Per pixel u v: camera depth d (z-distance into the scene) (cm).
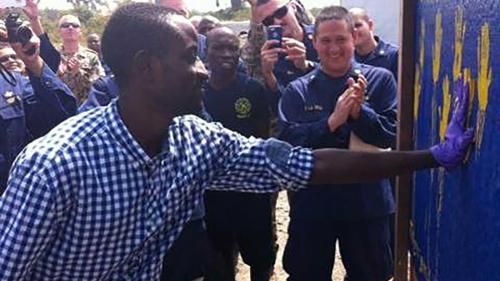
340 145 288
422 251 216
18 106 354
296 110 307
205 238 306
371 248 310
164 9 151
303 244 314
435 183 192
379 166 170
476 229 138
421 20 224
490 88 127
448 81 172
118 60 148
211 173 165
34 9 441
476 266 137
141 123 150
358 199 300
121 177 146
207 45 362
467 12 149
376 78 305
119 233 148
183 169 157
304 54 402
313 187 303
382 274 314
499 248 118
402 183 243
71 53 588
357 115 281
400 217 246
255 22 458
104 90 334
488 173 128
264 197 368
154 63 147
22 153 145
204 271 304
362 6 671
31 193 138
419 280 223
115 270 153
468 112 150
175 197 155
